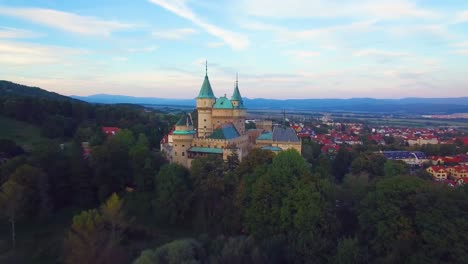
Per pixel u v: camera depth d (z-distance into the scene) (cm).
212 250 7225
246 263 6688
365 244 7169
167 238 8744
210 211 9419
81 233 7450
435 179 14800
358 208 7881
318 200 7862
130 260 7581
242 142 14200
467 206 6831
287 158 9450
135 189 10981
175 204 9469
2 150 12619
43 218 9344
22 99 18250
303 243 7038
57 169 10425
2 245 8050
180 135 12475
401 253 6406
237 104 15575
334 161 15125
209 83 15388
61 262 7494
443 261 6100
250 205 8619
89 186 10550
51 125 16825
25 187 8919
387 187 7375
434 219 6475
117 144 11906
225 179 9625
